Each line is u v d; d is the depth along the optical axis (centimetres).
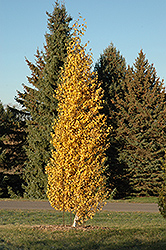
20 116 3164
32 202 2317
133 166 2964
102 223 1509
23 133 3108
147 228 1221
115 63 3344
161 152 2972
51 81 2619
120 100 3102
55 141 1105
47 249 882
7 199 2456
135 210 2011
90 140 1097
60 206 1139
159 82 3106
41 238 1021
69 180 1094
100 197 1132
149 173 2969
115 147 2998
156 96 3020
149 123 2983
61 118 1119
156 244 942
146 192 2995
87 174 1091
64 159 1095
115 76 3312
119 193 3047
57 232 1114
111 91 3161
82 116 1088
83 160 1087
